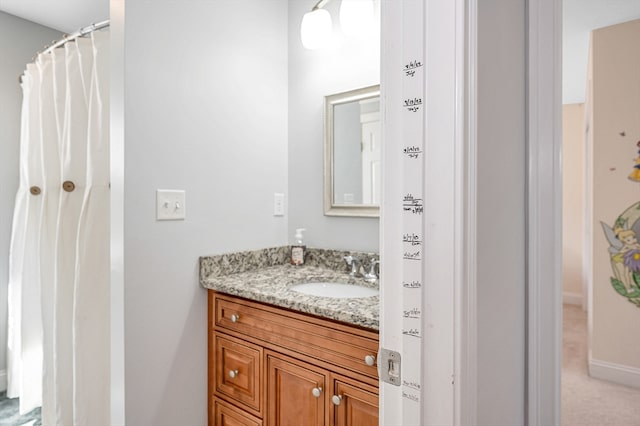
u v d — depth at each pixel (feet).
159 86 4.50
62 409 5.14
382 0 1.88
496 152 2.32
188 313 4.84
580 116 13.04
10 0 6.93
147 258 4.40
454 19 1.65
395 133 1.84
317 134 5.98
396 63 1.83
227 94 5.33
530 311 3.02
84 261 4.84
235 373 4.68
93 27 4.95
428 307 1.74
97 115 4.90
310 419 3.94
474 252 1.70
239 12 5.50
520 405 3.01
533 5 3.00
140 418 4.34
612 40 7.81
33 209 6.53
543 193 3.04
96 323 4.93
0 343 7.39
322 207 5.94
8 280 7.52
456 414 1.69
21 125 7.14
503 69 2.45
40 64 5.74
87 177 4.93
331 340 3.76
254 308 4.47
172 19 4.63
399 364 1.87
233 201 5.43
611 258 7.95
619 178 7.85
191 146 4.86
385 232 1.90
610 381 7.92
